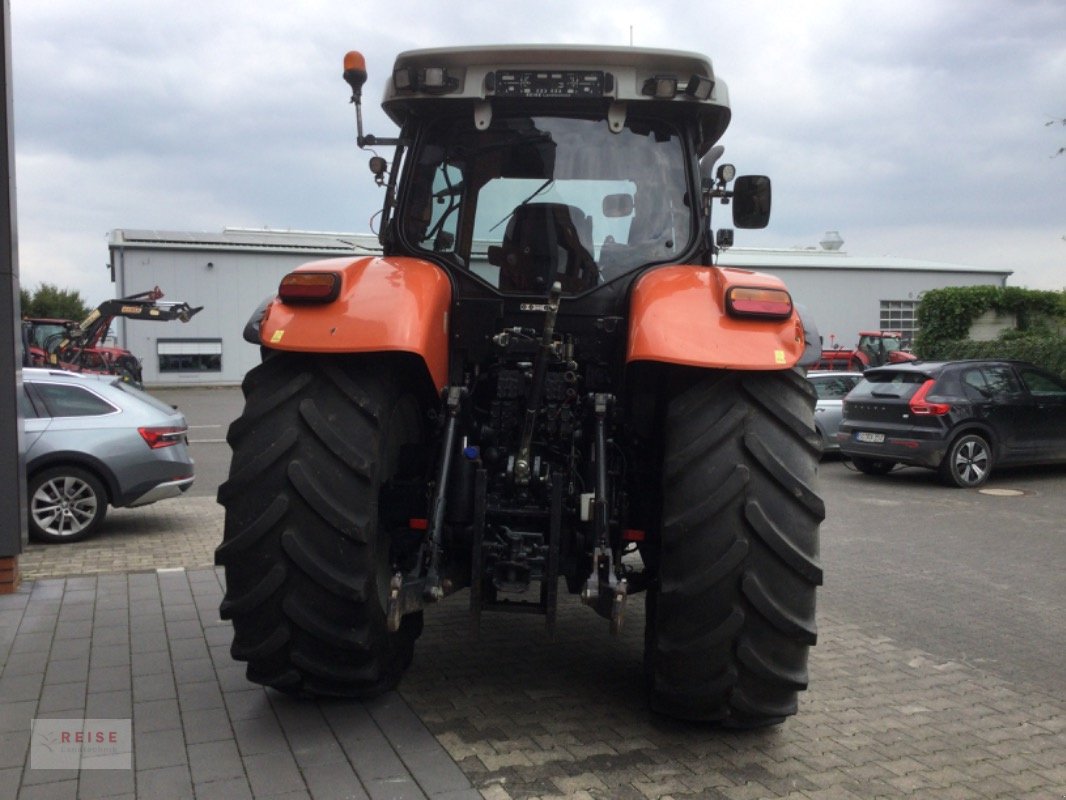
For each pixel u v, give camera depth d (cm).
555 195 418
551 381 386
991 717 419
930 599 640
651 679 369
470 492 377
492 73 406
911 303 4084
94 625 524
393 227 429
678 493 343
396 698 413
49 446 833
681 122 420
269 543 352
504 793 325
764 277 371
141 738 368
